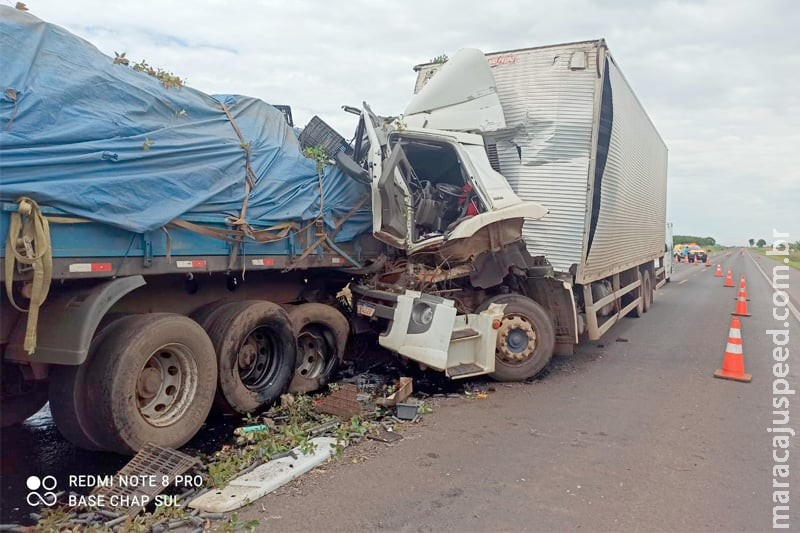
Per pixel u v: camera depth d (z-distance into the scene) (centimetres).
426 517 386
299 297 709
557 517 391
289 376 611
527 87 852
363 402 620
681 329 1241
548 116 834
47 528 358
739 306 1478
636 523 385
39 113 401
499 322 720
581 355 942
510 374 747
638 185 1227
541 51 856
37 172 388
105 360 439
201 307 579
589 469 473
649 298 1622
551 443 531
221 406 555
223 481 423
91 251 417
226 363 542
